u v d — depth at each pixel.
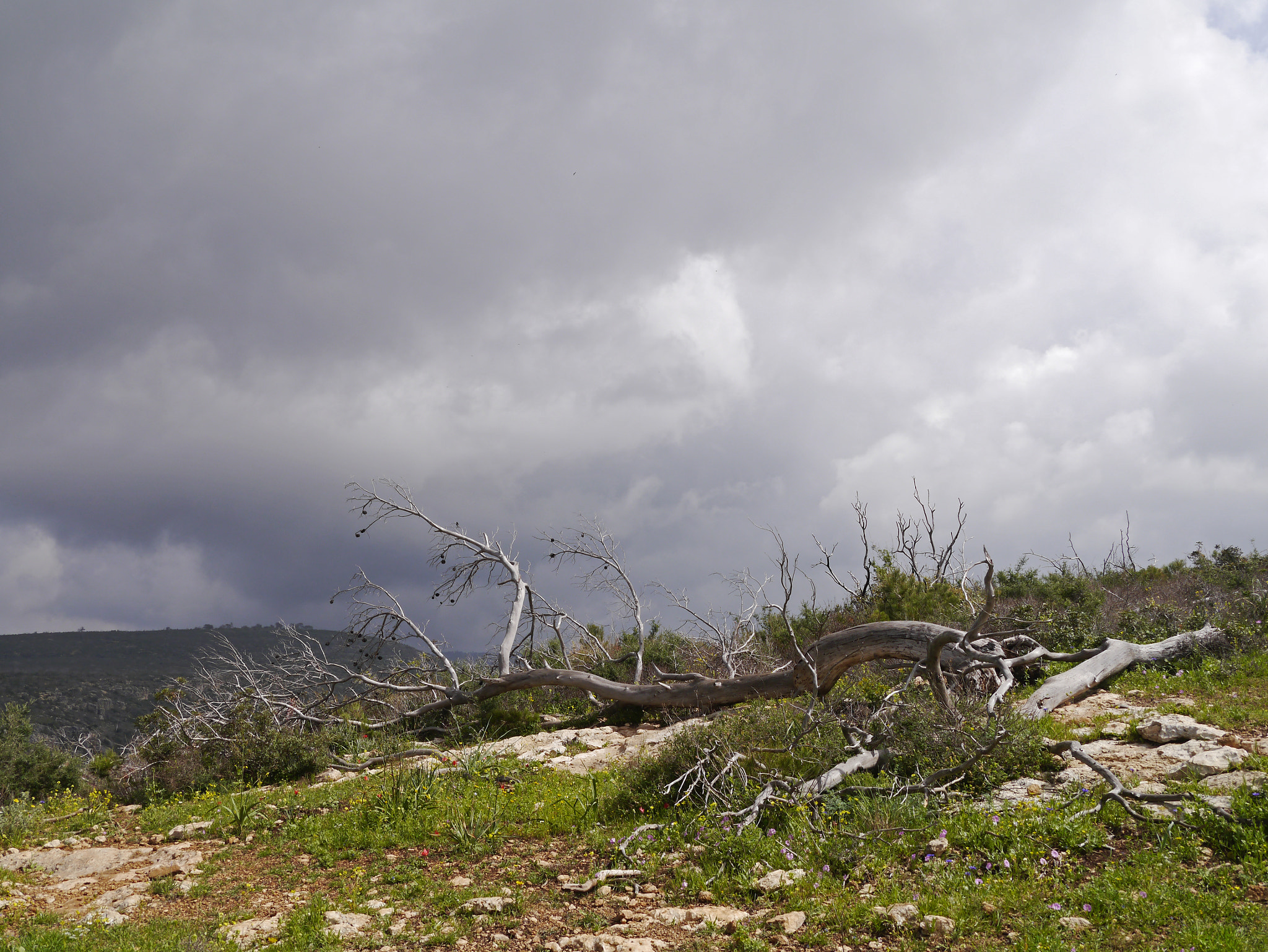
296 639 18.64
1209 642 13.84
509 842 8.30
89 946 6.07
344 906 6.71
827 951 5.24
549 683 16.22
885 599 17.30
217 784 13.27
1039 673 14.28
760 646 18.20
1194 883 5.56
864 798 8.05
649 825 7.89
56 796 13.48
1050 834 6.56
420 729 16.92
